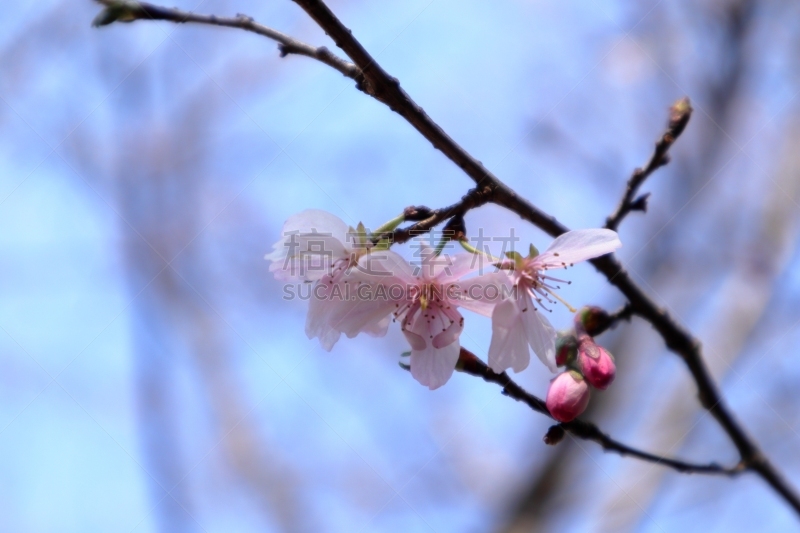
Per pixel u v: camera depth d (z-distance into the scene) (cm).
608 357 62
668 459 64
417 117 61
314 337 62
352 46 61
